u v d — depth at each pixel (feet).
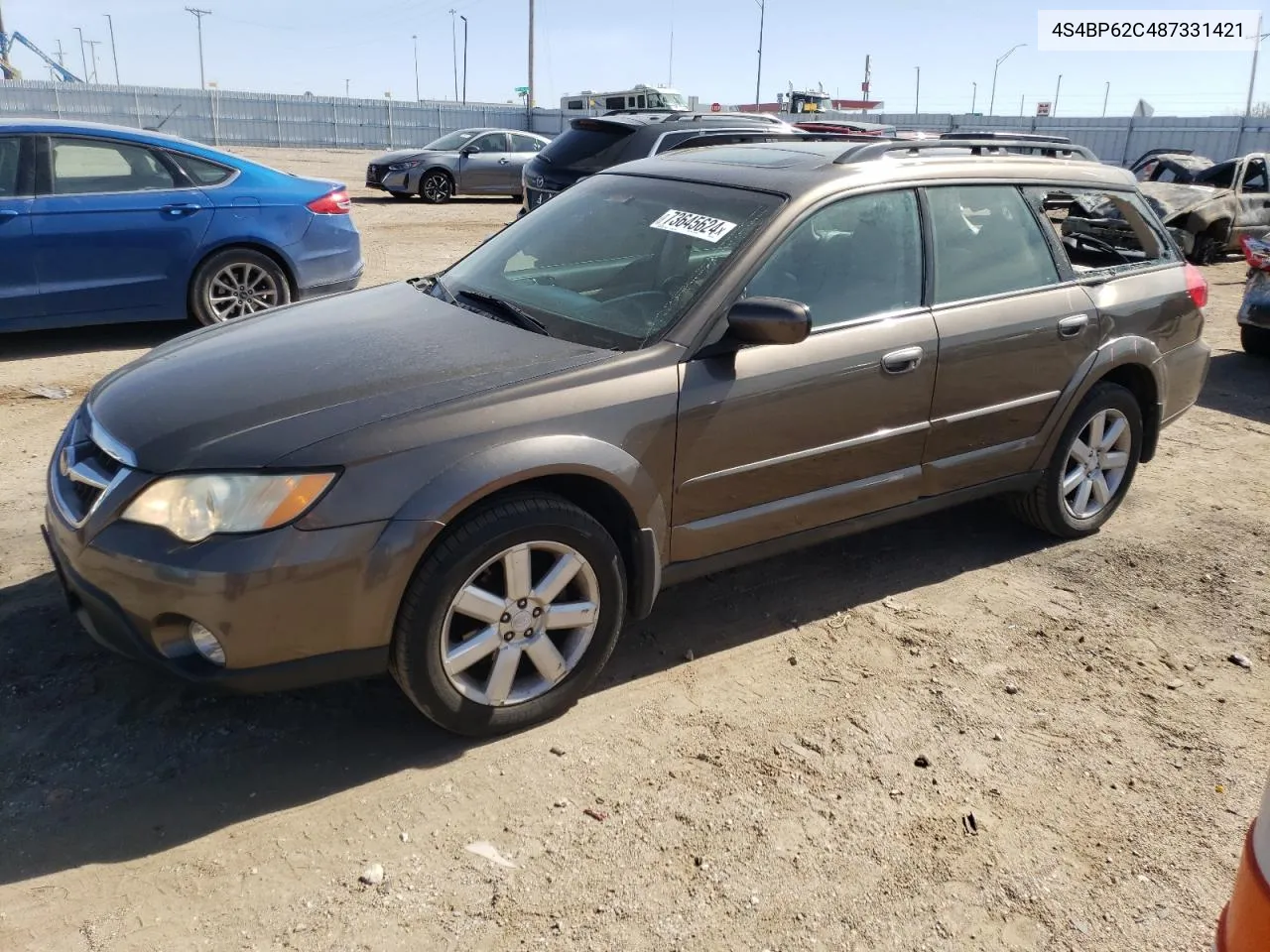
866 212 12.80
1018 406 14.17
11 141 22.41
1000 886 8.98
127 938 7.97
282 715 10.76
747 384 11.34
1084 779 10.45
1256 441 21.88
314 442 9.28
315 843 9.05
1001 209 14.29
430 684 9.84
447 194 62.90
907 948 8.28
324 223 26.55
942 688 11.93
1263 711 11.82
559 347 11.14
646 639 12.67
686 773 10.20
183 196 24.27
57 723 10.40
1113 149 115.44
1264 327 27.73
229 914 8.24
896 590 14.29
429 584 9.52
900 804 9.92
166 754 10.07
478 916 8.34
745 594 13.94
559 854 9.05
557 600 10.68
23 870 8.55
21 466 16.97
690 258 12.01
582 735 10.72
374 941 8.05
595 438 10.32
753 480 11.79
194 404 10.00
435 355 10.90
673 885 8.77
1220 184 48.03
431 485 9.41
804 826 9.55
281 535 8.96
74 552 9.47
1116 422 15.89
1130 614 13.94
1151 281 15.87
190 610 8.90
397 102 138.10
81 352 24.50
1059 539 16.17
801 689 11.75
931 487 13.65
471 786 9.86
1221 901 8.95
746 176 13.07
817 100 124.88
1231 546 16.28
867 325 12.44
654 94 93.20
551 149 37.47
